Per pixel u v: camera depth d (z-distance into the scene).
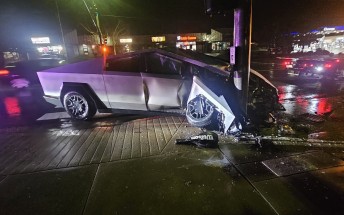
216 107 4.18
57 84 5.28
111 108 5.11
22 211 2.36
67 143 4.08
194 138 3.74
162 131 4.47
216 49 41.00
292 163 3.05
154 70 4.65
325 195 2.40
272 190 2.50
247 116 4.21
